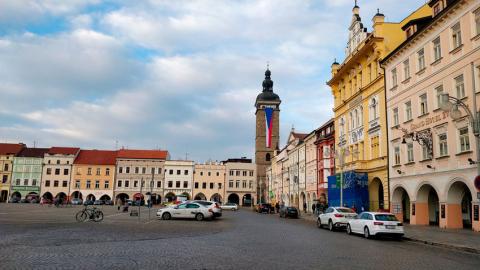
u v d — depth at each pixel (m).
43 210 49.53
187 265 11.34
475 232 23.56
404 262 13.03
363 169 40.09
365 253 15.16
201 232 23.33
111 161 107.50
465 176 24.77
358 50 41.81
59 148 108.00
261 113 126.06
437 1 30.00
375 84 38.41
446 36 27.28
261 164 120.50
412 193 31.09
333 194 45.09
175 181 109.94
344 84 47.88
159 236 19.98
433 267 12.11
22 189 103.12
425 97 29.91
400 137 33.28
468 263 13.13
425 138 29.02
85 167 105.69
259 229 27.20
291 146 79.62
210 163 119.56
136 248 14.85
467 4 25.05
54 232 20.14
